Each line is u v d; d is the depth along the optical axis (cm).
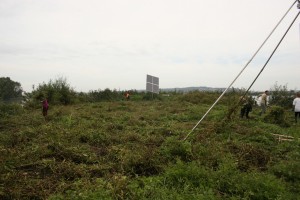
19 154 784
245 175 622
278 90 2319
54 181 632
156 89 3084
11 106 1859
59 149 827
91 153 834
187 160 762
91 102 2739
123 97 3150
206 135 1034
